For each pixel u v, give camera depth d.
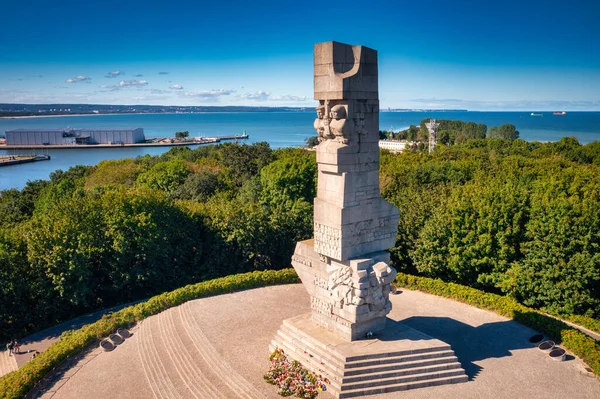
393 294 49.88
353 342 33.50
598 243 45.00
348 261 33.31
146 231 52.56
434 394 30.88
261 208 63.12
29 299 48.50
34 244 47.50
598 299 44.97
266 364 34.31
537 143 142.50
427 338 34.50
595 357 34.03
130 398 31.83
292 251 62.12
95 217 53.00
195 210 61.69
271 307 45.53
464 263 50.88
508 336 39.56
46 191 93.31
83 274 48.22
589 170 78.38
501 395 30.88
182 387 32.50
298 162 78.25
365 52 31.64
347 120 31.33
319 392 30.77
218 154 123.75
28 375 33.91
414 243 56.22
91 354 38.16
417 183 78.69
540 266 45.94
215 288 49.28
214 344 37.28
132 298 54.66
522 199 50.94
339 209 32.19
